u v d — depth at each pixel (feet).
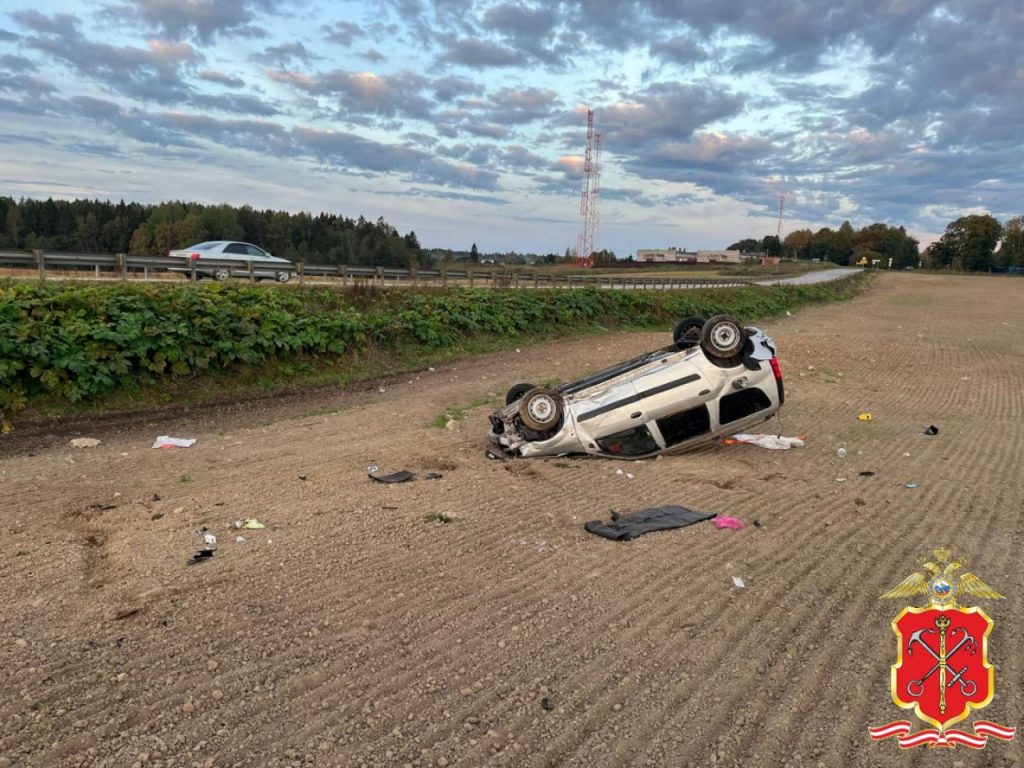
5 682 13.23
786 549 21.18
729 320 32.86
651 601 17.38
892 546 21.56
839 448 36.68
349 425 40.68
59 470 30.09
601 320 98.94
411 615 16.39
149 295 48.93
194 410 44.39
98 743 11.56
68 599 16.88
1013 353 83.87
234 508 24.34
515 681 13.73
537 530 22.44
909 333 101.91
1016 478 30.73
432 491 26.50
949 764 11.32
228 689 13.21
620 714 12.67
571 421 32.09
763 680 13.82
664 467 31.32
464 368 64.85
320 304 64.69
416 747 11.65
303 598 17.13
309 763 11.19
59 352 40.96
